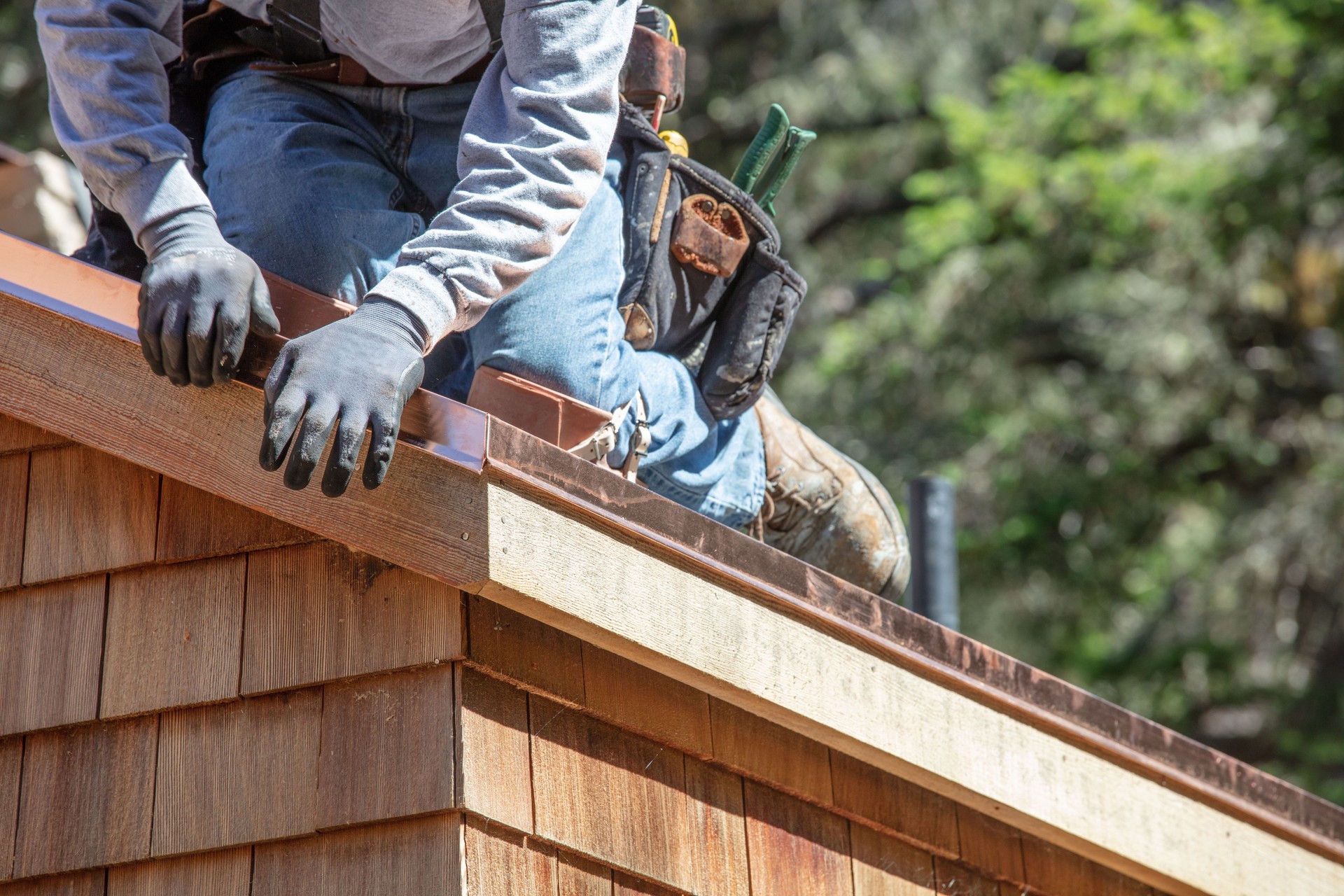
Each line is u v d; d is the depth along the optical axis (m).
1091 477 32.19
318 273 6.60
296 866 5.90
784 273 7.56
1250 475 33.00
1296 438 32.66
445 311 5.65
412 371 5.45
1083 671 32.69
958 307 31.95
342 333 5.43
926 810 7.84
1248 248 31.00
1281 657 32.06
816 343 34.69
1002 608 32.47
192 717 6.22
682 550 6.15
